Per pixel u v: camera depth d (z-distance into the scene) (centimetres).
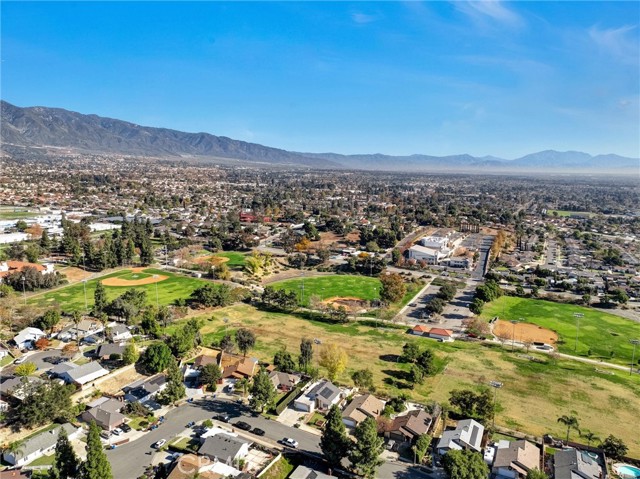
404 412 11431
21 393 10969
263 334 16550
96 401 11331
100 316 16775
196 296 19762
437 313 19175
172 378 11806
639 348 16000
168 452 9769
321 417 11350
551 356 14938
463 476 8575
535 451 9769
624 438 10569
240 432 10556
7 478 8706
